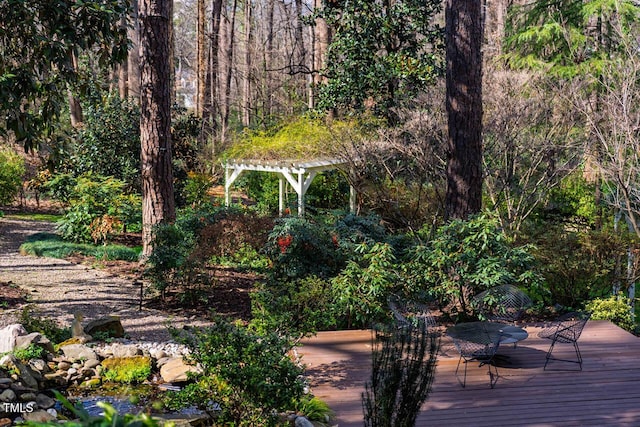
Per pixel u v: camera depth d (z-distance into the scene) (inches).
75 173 617.3
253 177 772.0
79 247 510.6
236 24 1375.5
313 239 375.9
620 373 256.2
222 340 193.3
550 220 560.4
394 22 629.0
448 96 366.0
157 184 470.3
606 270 379.9
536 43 614.9
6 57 286.7
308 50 1043.9
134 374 250.1
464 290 341.1
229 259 485.1
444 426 207.3
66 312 342.0
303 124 632.4
